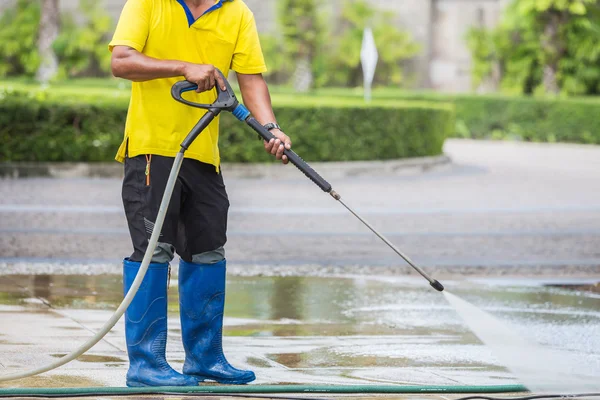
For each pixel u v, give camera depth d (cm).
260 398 909
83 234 2267
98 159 3872
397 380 1025
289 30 8100
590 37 8019
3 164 3772
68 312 1381
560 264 2025
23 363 1055
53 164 3809
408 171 4506
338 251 2156
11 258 1909
